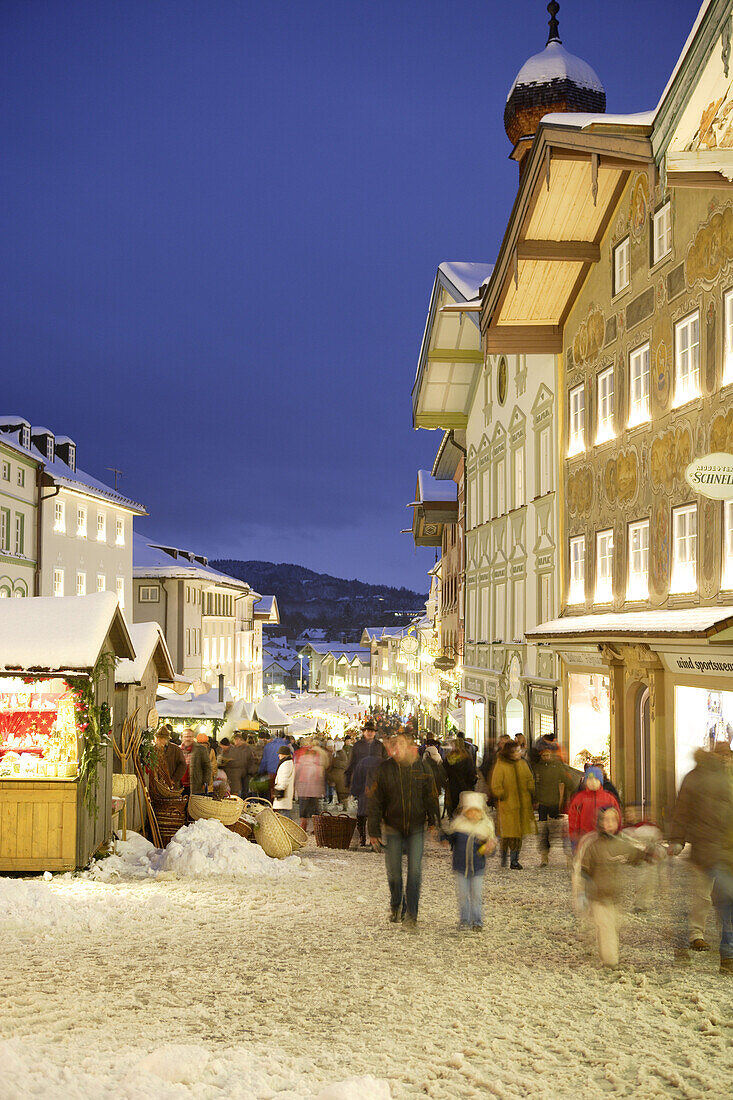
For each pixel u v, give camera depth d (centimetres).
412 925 966
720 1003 693
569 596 2727
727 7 1431
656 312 2125
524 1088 520
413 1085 512
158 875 1277
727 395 1791
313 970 771
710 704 1831
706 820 804
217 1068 494
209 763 1720
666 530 2056
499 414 3594
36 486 4762
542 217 2419
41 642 1270
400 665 9406
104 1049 538
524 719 3156
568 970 791
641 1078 542
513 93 3322
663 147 1786
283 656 19438
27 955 812
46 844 1252
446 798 1858
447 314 3653
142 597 6956
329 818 1772
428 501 4962
